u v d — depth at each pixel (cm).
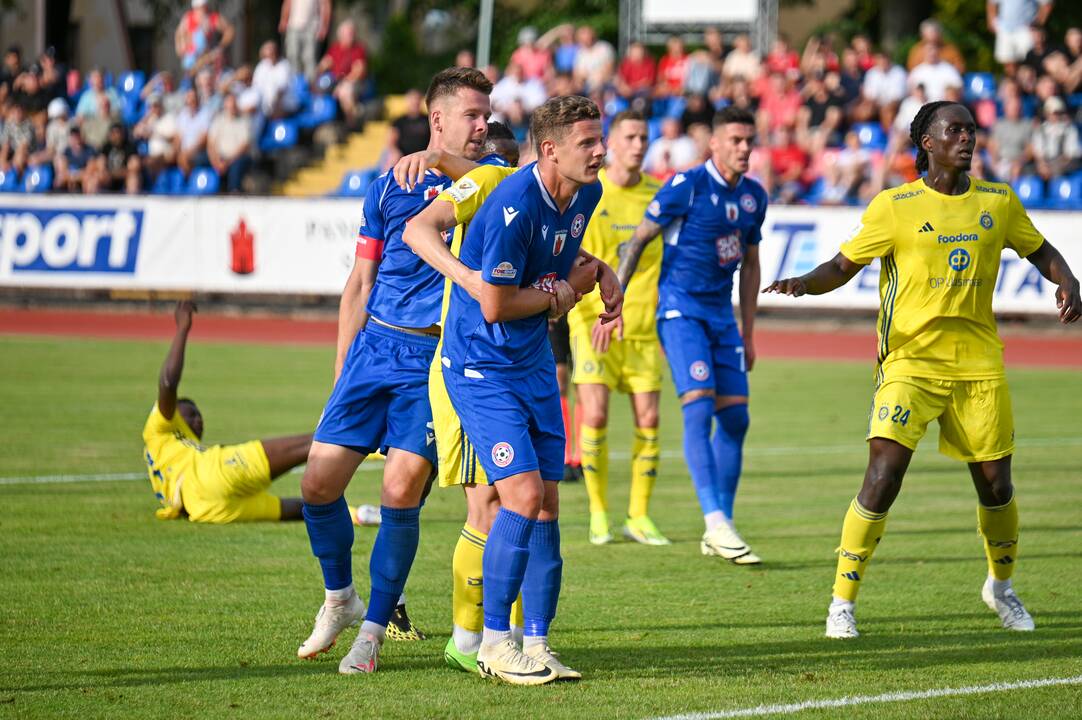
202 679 1452
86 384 4253
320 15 8025
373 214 1605
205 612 1750
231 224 6588
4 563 2022
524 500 1424
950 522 2469
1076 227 5725
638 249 2248
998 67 9206
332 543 1548
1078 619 1775
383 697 1390
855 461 3142
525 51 7506
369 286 1630
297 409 3747
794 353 5466
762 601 1872
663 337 2289
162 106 7650
